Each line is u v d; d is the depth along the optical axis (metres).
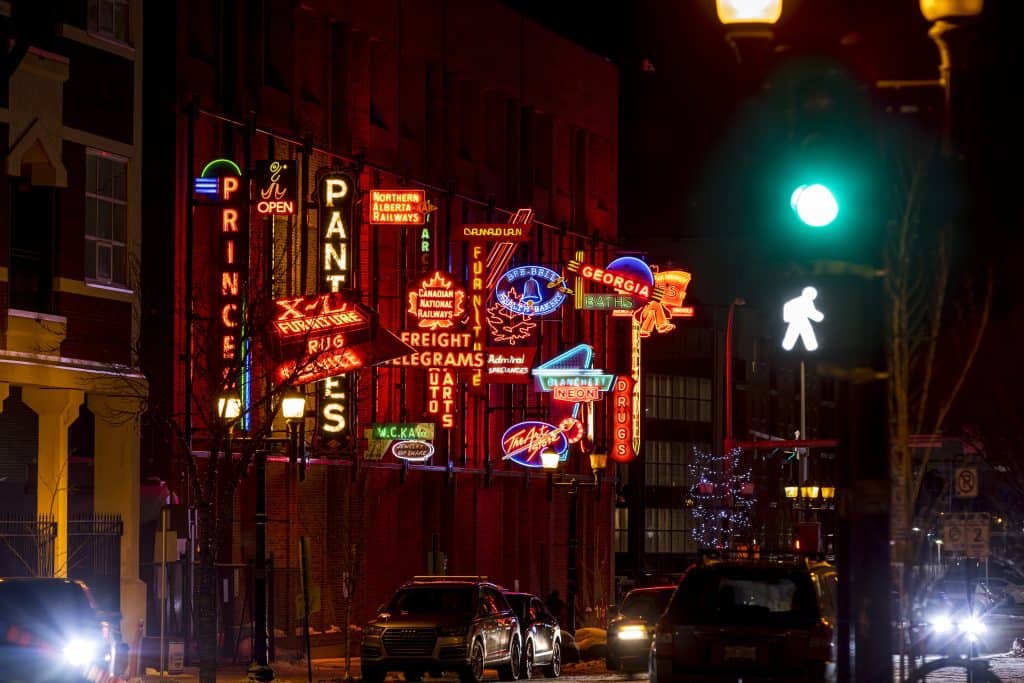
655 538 148.50
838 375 14.63
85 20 48.19
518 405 81.81
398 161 70.94
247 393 54.81
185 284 55.38
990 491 81.69
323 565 64.44
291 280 61.22
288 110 62.84
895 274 20.97
